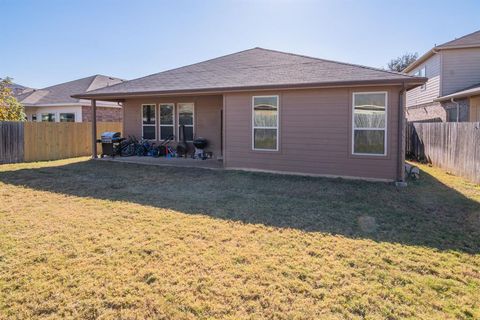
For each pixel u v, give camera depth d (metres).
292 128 9.42
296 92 9.30
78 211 5.77
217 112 12.88
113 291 3.15
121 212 5.70
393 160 8.39
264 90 9.42
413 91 20.58
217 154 12.98
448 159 10.59
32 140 13.25
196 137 13.30
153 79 12.70
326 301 3.01
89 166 11.27
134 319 2.77
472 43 15.71
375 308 2.91
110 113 21.17
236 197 6.84
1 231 4.72
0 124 12.32
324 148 9.08
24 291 3.14
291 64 11.25
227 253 4.00
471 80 16.03
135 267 3.62
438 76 16.58
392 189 7.69
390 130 8.36
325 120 9.01
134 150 13.96
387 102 8.35
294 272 3.53
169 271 3.54
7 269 3.55
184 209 5.91
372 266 3.69
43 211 5.77
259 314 2.83
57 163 12.25
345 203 6.42
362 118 8.63
